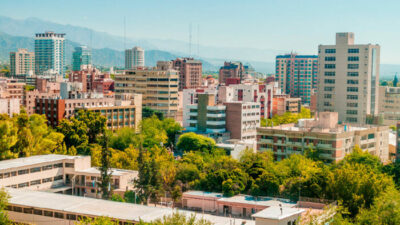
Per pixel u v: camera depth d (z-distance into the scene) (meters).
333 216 138.00
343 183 168.25
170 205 181.12
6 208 145.00
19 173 181.50
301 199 169.75
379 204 138.00
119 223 130.62
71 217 137.12
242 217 167.50
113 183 188.88
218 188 187.25
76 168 197.12
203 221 122.19
